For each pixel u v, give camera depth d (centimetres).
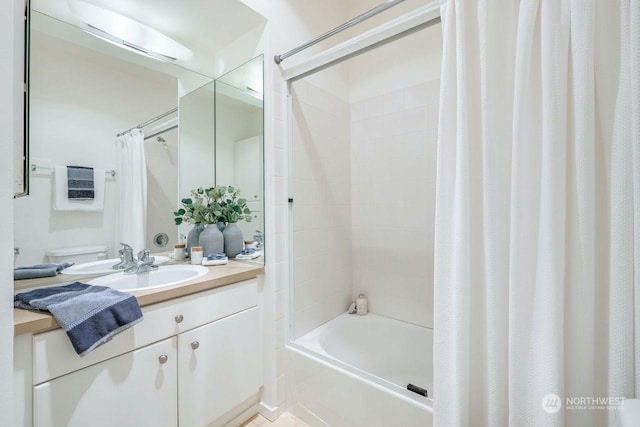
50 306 82
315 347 154
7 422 59
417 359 174
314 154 180
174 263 163
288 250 162
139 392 99
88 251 135
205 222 173
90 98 136
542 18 78
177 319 111
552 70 76
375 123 198
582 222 74
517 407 80
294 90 167
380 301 201
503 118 87
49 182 124
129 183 151
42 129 122
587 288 74
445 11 97
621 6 70
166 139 167
